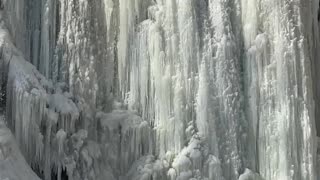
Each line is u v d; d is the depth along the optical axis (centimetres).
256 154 1576
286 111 1572
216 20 1617
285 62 1597
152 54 1591
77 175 1445
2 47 1427
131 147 1536
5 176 1257
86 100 1509
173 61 1586
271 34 1628
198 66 1584
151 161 1516
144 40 1602
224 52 1591
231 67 1591
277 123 1572
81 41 1525
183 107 1556
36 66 1520
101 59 1577
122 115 1550
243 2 1650
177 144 1536
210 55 1590
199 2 1641
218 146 1543
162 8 1627
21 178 1291
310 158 1570
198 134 1545
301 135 1577
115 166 1525
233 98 1573
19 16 1509
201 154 1521
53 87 1480
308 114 1591
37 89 1411
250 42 1630
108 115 1547
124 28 1612
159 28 1606
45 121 1418
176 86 1566
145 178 1480
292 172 1541
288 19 1625
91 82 1525
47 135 1416
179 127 1541
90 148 1484
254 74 1599
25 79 1405
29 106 1388
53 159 1423
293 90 1591
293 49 1609
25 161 1350
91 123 1517
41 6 1543
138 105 1583
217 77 1579
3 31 1456
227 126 1558
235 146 1547
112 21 1620
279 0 1630
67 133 1450
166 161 1523
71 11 1532
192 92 1573
